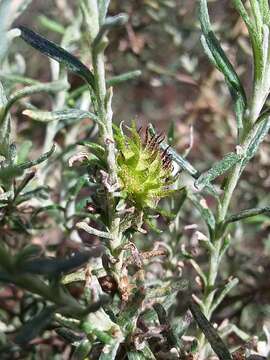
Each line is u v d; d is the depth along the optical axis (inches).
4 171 2.6
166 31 6.6
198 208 3.7
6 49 2.5
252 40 3.1
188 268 4.9
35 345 4.2
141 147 3.1
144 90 7.3
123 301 3.1
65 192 4.8
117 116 7.3
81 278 3.0
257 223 5.5
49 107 5.8
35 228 4.4
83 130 5.2
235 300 5.0
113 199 3.0
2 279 2.3
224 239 3.7
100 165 3.1
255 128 3.2
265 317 5.2
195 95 7.0
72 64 3.0
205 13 3.3
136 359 3.0
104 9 2.8
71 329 3.0
